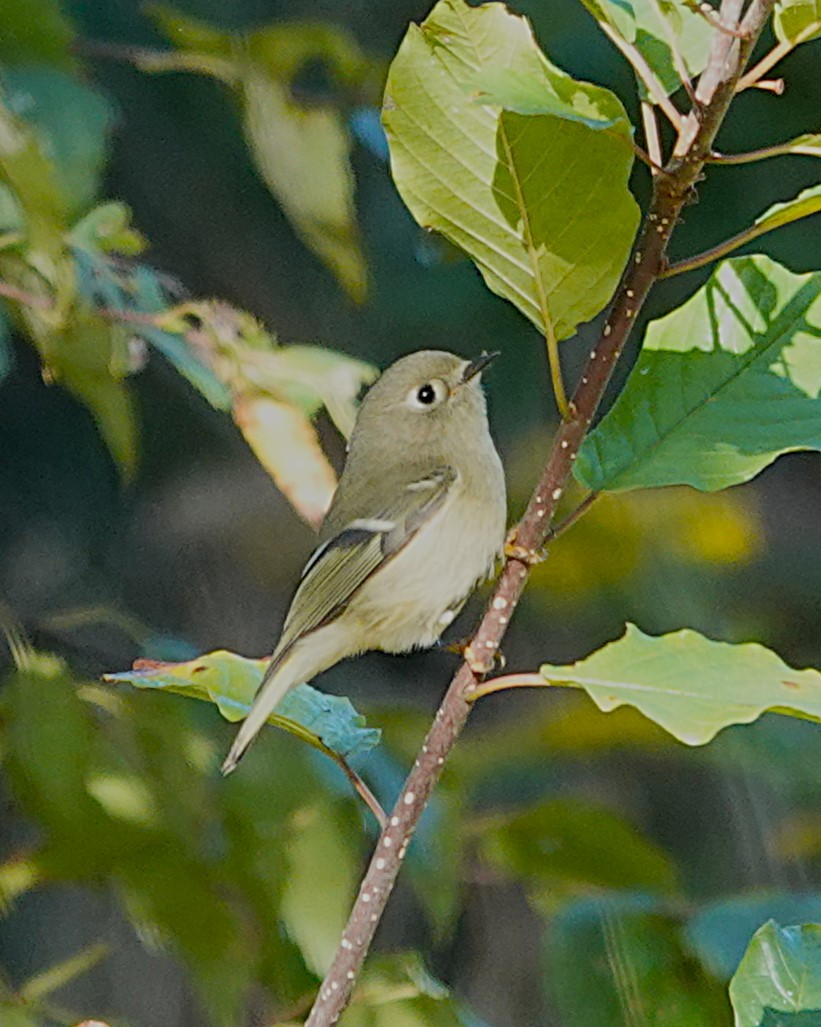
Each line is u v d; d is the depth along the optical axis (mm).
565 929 6949
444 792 8227
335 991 5066
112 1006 12094
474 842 8680
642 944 6844
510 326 11867
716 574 12164
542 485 4926
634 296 4801
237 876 7676
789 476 14492
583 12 10219
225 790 7777
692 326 5512
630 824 8031
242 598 13180
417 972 7453
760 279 5547
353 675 13391
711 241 11469
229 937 7676
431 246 10164
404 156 4871
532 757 10023
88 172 7457
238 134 11711
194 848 7695
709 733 4688
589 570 11375
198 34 8289
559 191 4793
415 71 4742
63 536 12820
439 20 4676
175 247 12008
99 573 12805
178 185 11875
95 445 12891
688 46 5172
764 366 5441
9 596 12477
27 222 7074
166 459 13000
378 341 11914
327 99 8578
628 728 10047
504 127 4707
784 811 11406
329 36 8320
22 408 12695
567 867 8023
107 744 7711
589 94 4605
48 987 7719
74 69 7625
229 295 12031
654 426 5395
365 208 11547
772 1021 5426
